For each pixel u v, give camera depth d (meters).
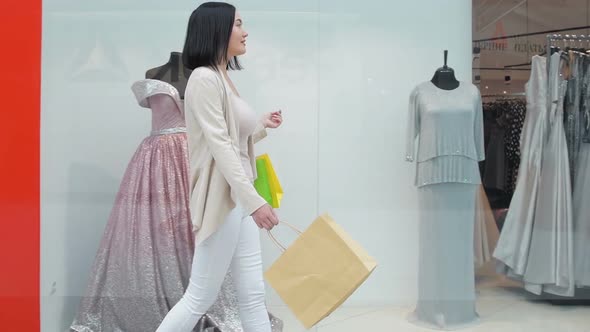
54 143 2.50
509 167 2.71
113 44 2.54
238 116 1.79
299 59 2.65
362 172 2.69
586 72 2.74
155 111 2.54
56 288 2.49
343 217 2.69
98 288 2.45
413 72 2.68
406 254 2.69
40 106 2.50
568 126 2.76
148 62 2.55
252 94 2.65
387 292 2.68
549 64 2.72
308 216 2.68
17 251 2.48
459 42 2.68
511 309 2.71
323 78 2.66
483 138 2.69
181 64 2.56
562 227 2.73
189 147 1.78
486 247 2.70
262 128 2.26
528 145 2.71
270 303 2.53
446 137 2.66
